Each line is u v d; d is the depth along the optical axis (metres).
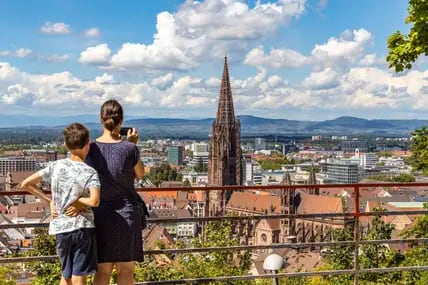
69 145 5.35
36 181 5.41
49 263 9.71
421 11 10.33
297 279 12.11
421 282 11.60
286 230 80.25
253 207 89.81
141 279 10.62
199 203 100.31
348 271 7.32
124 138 5.82
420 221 16.69
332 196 81.50
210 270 11.79
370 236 13.24
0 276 9.19
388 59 11.26
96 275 5.62
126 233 5.47
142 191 6.46
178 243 12.23
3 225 6.17
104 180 5.46
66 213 5.28
